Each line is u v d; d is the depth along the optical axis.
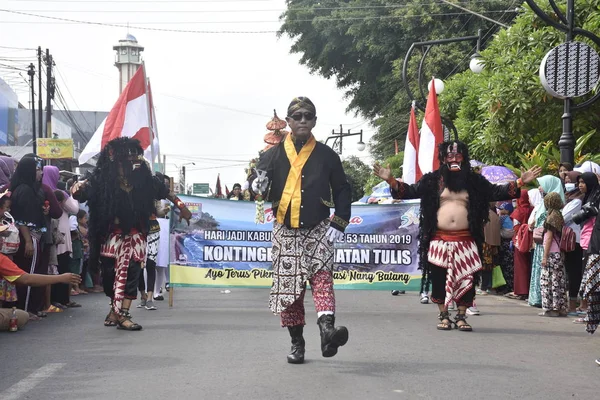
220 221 9.98
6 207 7.64
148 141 11.10
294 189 5.62
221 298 11.34
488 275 11.26
